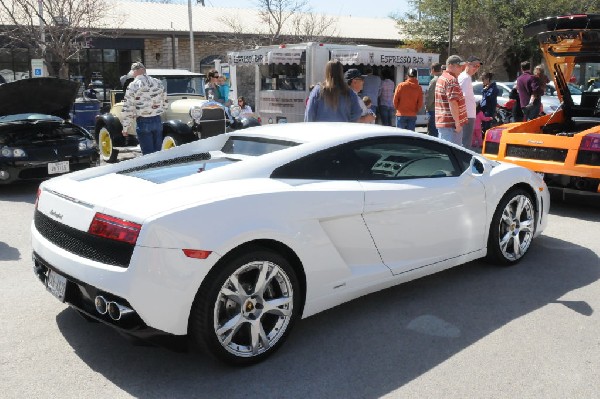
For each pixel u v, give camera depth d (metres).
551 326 3.79
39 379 3.12
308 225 3.39
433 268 4.23
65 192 3.40
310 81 13.52
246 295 3.17
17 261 5.14
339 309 4.07
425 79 15.81
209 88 12.34
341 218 3.58
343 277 3.63
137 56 24.56
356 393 3.01
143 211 2.97
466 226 4.41
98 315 3.16
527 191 5.04
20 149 7.96
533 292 4.37
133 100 8.72
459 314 3.98
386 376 3.18
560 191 6.69
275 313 3.32
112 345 3.52
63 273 3.19
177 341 3.08
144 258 2.88
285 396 2.98
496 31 28.28
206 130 9.85
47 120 8.61
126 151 11.99
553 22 6.72
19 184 8.92
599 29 6.47
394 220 3.87
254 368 3.26
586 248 5.47
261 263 3.20
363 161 3.89
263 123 14.98
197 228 2.97
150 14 26.59
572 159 6.46
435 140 4.37
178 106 10.55
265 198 3.26
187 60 25.80
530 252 5.34
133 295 2.88
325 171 3.69
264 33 25.61
